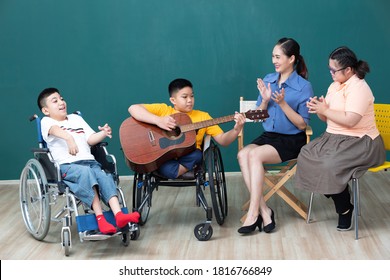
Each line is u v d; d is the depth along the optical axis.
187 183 4.20
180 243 4.00
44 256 3.85
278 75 4.38
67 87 5.38
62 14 5.30
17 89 5.38
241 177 5.46
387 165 4.12
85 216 3.81
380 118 4.50
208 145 4.10
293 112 4.20
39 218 4.12
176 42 5.31
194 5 5.26
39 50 5.34
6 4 5.29
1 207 4.85
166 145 4.05
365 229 4.17
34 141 5.43
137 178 4.28
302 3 5.25
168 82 5.35
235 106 5.37
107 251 3.89
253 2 5.25
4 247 4.02
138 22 5.30
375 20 5.26
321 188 3.99
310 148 4.10
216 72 5.33
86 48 5.33
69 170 3.88
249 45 5.30
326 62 5.30
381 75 5.31
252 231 4.11
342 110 4.05
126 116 5.40
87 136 4.19
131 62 5.34
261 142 4.34
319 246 3.89
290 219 4.40
